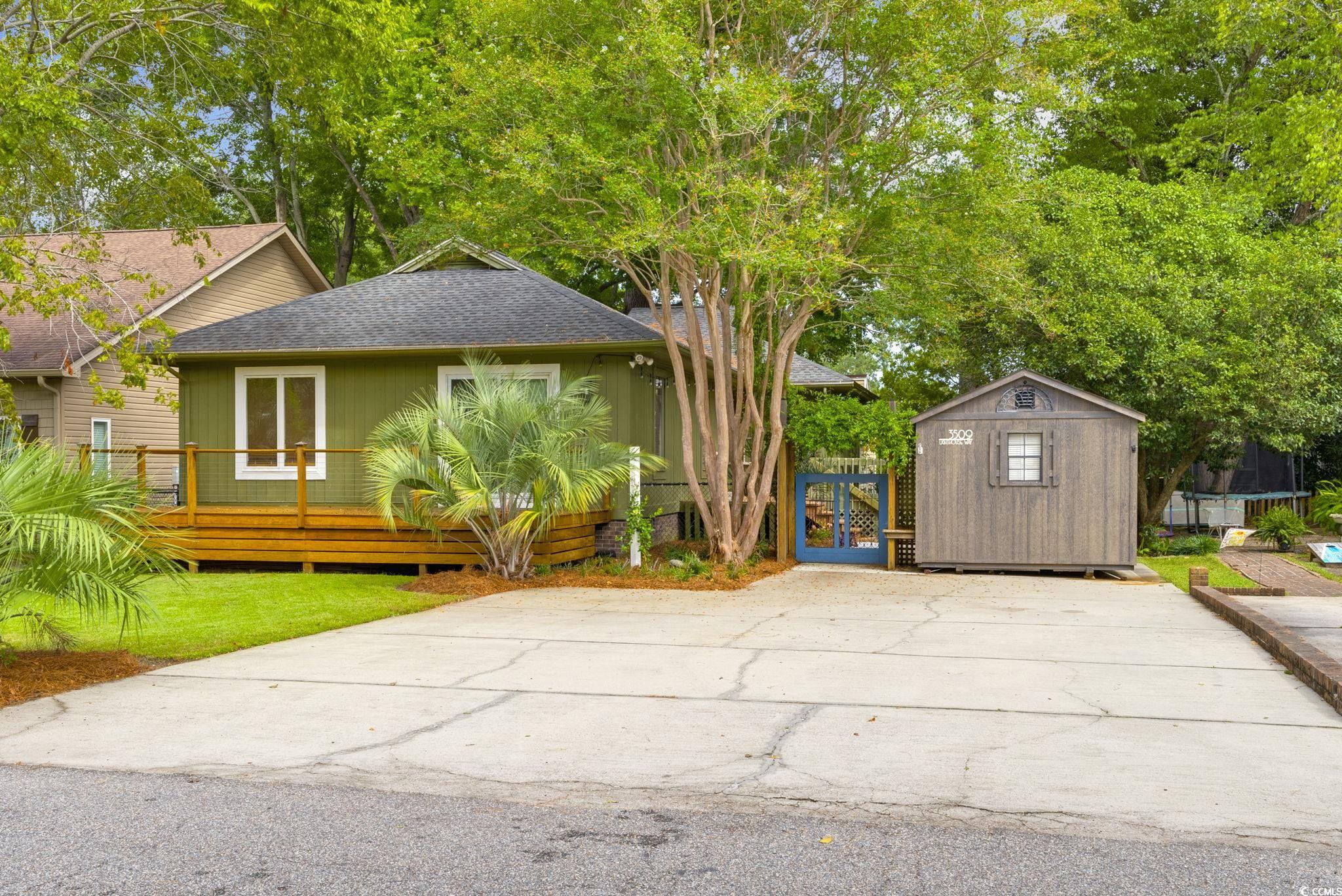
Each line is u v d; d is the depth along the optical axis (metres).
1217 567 16.05
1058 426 14.81
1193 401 17.81
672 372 18.78
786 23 14.12
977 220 14.05
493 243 14.41
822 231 12.45
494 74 13.24
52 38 14.53
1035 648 8.86
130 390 21.27
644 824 4.48
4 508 6.96
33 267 13.58
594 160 12.38
